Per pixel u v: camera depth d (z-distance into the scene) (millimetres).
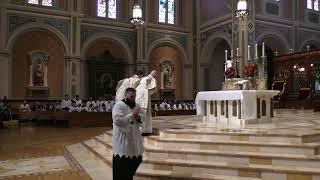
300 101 19016
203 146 6957
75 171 7168
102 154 8398
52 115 18875
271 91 9883
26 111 19734
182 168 6285
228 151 6605
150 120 8336
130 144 5152
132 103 5332
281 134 6715
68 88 22469
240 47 20953
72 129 16922
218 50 26766
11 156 8992
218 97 10031
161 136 7914
